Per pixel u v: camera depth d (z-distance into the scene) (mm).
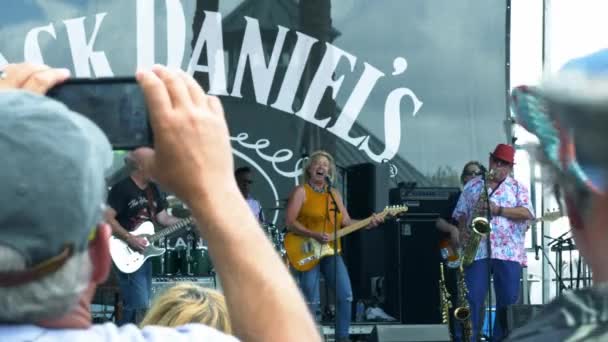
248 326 1219
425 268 9578
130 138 1269
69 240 1100
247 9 9625
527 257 9609
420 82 9703
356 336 9461
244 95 9586
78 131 1113
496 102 9719
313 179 8711
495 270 8508
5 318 1126
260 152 9578
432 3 9727
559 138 1104
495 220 8484
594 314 1118
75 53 9391
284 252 8789
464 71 9734
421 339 5387
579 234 1136
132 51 9469
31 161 1076
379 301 9625
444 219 9477
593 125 1072
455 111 9711
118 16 9461
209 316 2578
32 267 1093
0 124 1083
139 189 8062
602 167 1077
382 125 9680
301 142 9617
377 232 9641
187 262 8969
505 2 9727
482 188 8508
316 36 9656
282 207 9523
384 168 9531
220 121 1243
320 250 8625
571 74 1097
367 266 9633
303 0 9672
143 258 8055
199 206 1228
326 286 9336
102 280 1213
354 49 9688
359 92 9680
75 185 1093
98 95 1287
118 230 7965
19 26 9328
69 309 1143
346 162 9648
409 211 9547
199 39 9555
